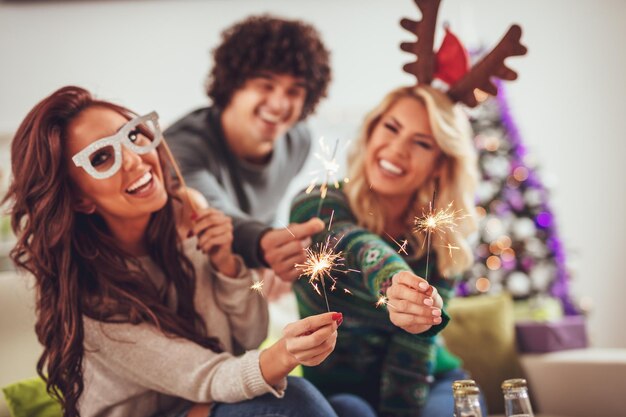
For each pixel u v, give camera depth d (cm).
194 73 343
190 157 245
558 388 237
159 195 154
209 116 259
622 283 361
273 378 134
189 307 160
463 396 109
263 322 172
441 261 180
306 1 351
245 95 257
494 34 365
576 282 363
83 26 340
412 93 180
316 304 173
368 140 180
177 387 143
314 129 342
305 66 261
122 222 156
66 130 149
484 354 241
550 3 367
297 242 173
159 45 343
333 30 352
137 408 151
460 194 181
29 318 179
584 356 238
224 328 166
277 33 258
